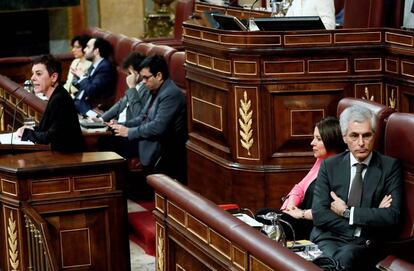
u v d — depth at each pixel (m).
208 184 11.64
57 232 9.86
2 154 10.54
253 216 9.22
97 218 9.99
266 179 10.68
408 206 7.99
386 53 10.49
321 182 8.36
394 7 11.06
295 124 10.59
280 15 12.34
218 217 7.44
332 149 8.79
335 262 7.55
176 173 13.04
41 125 10.78
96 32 17.31
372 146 8.09
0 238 10.02
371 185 8.12
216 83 11.12
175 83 13.47
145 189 13.36
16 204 9.73
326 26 11.33
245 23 11.37
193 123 12.10
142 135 12.77
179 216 8.33
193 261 8.11
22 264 9.85
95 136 12.87
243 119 10.67
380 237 8.05
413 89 10.07
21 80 19.00
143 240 11.88
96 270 10.02
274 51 10.40
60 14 23.12
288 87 10.51
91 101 15.85
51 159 10.02
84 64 16.38
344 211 8.10
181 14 17.78
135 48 15.16
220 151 11.26
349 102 8.78
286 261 6.36
